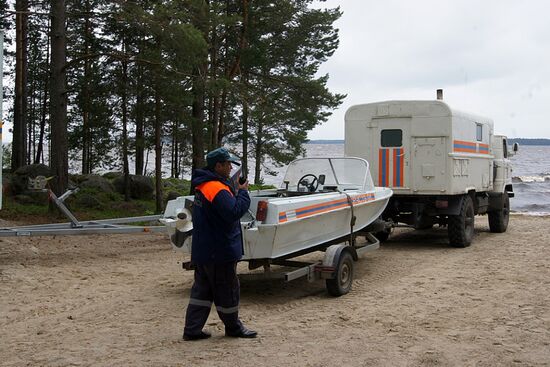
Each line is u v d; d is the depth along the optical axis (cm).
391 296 752
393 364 477
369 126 1258
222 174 533
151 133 1905
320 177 924
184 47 1352
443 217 1280
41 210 1614
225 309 537
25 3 2047
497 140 1502
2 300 704
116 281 825
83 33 2031
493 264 1004
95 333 566
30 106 3011
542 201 3069
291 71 2402
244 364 473
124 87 1662
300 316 646
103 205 1781
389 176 1238
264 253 682
